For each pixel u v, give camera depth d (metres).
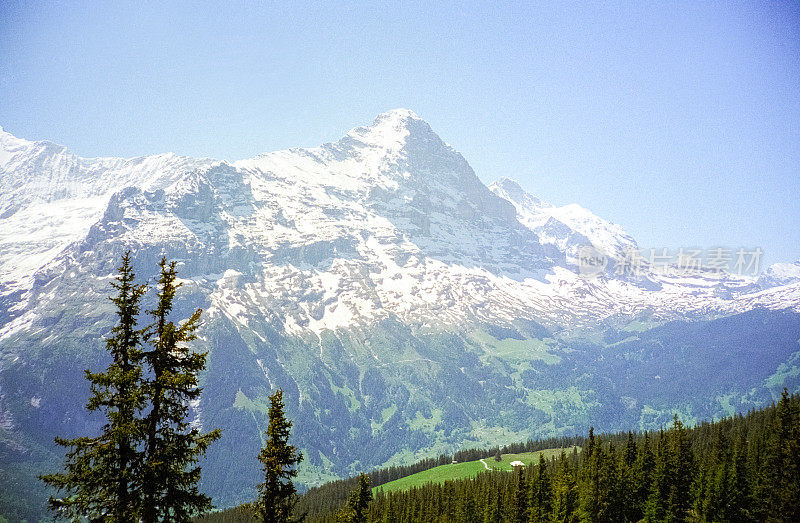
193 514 32.69
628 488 117.81
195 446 32.75
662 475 115.38
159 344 32.56
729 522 104.62
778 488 101.38
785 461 101.25
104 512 31.14
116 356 32.38
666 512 111.75
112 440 30.45
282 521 42.28
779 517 98.50
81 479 30.75
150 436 31.94
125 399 30.77
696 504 109.38
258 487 42.91
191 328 33.47
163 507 31.95
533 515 116.81
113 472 31.30
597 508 113.62
